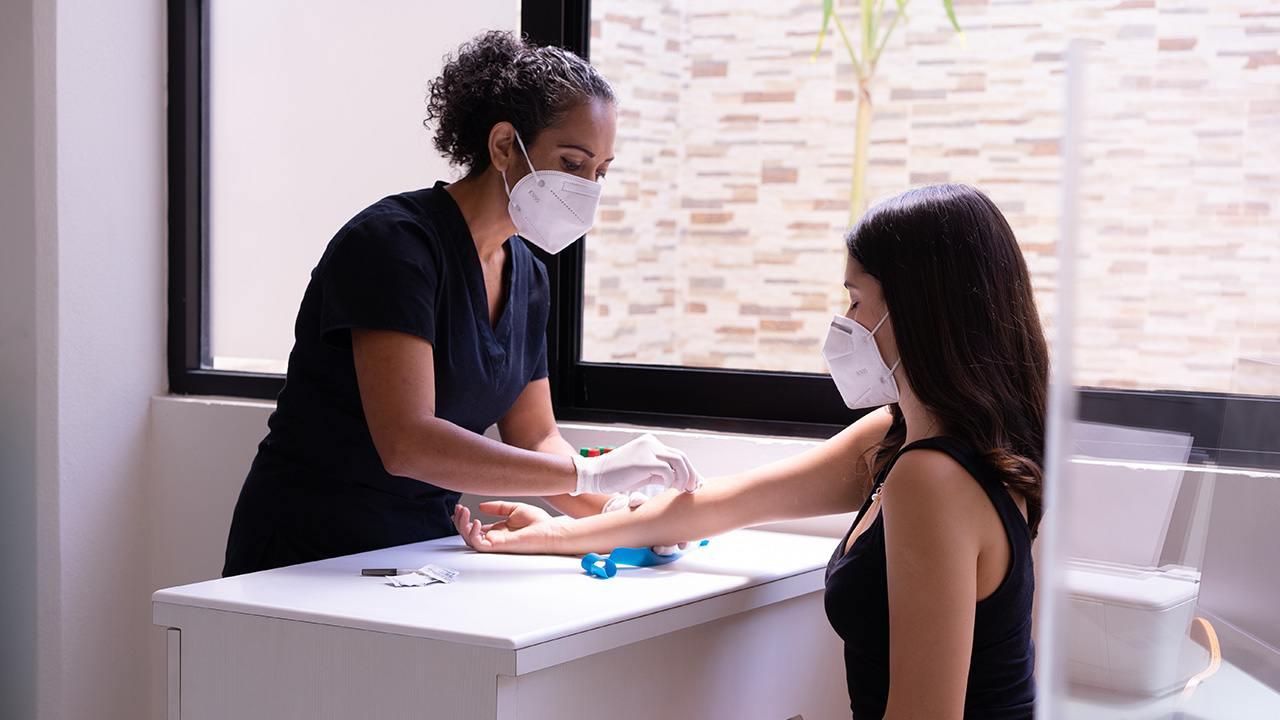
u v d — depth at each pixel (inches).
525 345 62.2
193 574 80.0
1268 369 29.0
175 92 81.7
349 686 41.4
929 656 37.5
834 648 58.9
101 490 77.6
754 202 131.1
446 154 58.0
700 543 59.1
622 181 127.0
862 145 104.4
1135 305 26.9
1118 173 26.1
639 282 130.1
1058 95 111.7
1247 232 27.8
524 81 54.0
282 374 80.7
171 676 45.3
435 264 54.0
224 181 83.4
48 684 75.4
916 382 41.0
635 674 44.5
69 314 74.7
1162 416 28.0
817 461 53.9
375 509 57.6
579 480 53.2
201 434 79.0
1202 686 29.9
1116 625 27.7
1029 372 41.9
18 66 73.2
